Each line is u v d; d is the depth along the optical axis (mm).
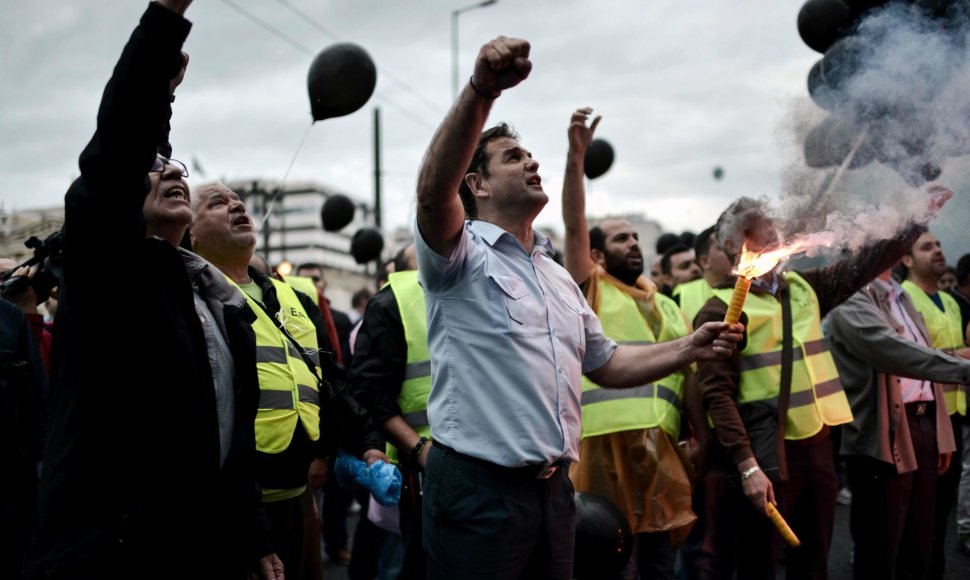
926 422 4625
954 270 8539
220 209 3512
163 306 2156
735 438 3736
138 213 2045
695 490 4609
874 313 4246
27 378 3928
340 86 4004
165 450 2121
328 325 5508
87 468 2051
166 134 2451
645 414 3883
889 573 4348
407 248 5457
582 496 3738
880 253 3727
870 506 4379
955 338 6371
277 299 3621
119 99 1937
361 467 3648
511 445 2467
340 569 6141
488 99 2129
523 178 2691
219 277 2586
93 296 2053
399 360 3803
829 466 3857
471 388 2518
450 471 2529
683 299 5848
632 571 3834
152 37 1939
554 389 2543
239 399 2520
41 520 2078
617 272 4320
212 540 2215
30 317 4379
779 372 3838
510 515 2471
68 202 2031
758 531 3799
